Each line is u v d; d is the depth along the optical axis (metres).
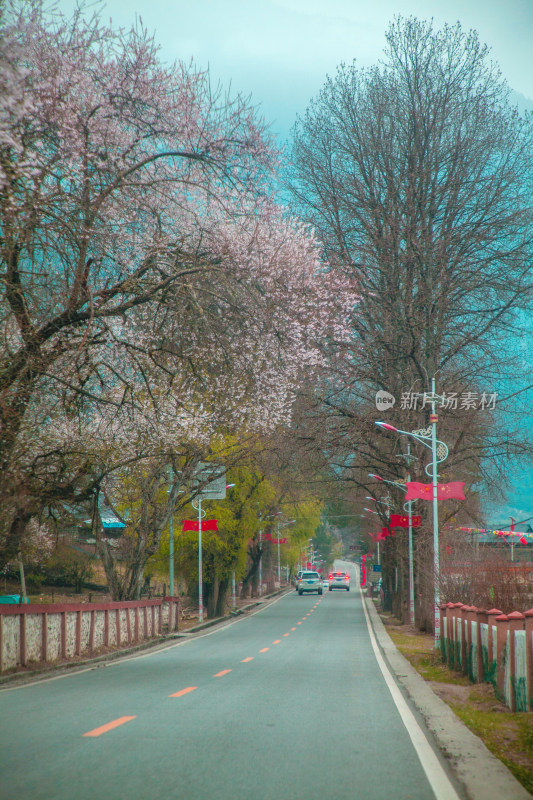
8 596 29.03
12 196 13.39
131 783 6.36
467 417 33.75
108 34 16.95
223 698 11.84
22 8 14.33
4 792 6.05
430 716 10.06
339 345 33.06
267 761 7.27
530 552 29.59
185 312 19.39
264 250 21.03
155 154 19.08
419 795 6.10
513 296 34.03
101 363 19.14
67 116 16.31
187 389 24.48
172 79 18.36
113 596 31.17
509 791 6.14
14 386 16.59
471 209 34.91
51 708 10.70
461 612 15.88
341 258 34.38
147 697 11.95
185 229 20.41
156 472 31.00
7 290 15.67
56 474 19.41
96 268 18.53
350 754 7.65
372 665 18.41
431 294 34.38
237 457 35.41
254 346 21.89
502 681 11.58
